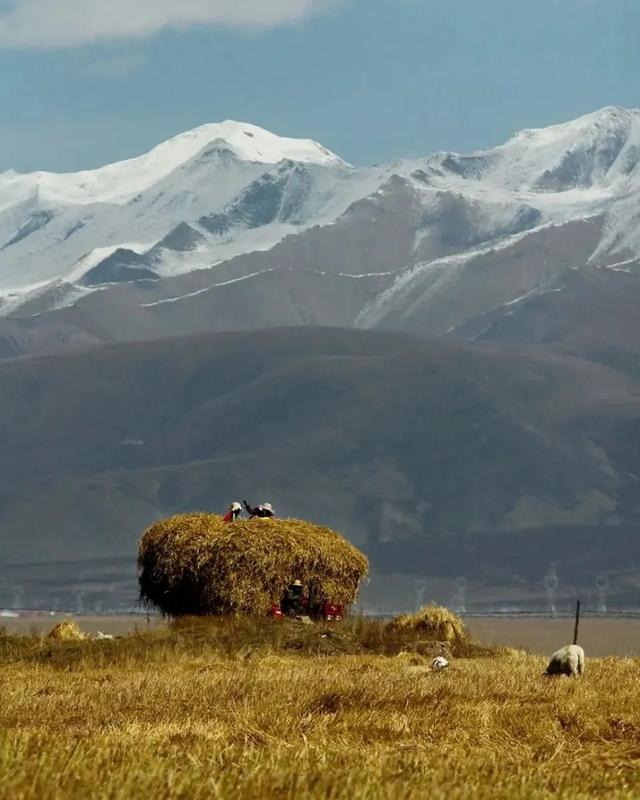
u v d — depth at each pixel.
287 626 138.00
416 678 92.00
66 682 95.00
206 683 87.81
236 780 45.00
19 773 43.97
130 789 42.75
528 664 114.31
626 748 62.44
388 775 47.97
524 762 55.66
